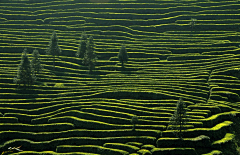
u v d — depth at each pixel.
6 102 124.62
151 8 194.00
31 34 174.88
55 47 149.00
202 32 171.25
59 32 177.75
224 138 104.69
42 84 136.00
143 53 156.38
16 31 176.38
